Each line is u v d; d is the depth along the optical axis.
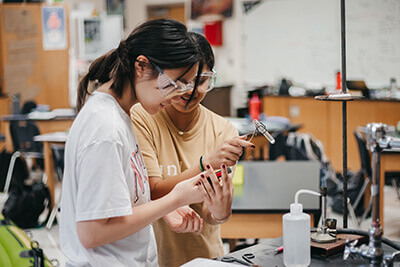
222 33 9.43
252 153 5.09
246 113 6.86
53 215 4.93
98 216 1.36
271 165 3.65
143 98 1.50
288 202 2.76
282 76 8.69
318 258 1.57
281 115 7.50
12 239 2.74
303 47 8.38
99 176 1.38
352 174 5.45
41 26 8.38
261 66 8.95
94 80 1.55
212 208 1.57
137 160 1.58
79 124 1.43
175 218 1.84
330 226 1.64
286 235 1.50
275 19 8.65
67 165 1.47
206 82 1.85
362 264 1.52
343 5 1.69
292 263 1.49
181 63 1.43
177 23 1.48
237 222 2.76
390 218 4.98
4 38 8.34
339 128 6.92
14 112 7.24
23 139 5.81
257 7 8.84
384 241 1.64
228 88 6.21
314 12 8.18
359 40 7.52
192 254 2.05
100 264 1.46
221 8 9.32
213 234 2.10
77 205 1.39
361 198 4.73
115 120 1.44
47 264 2.56
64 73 8.45
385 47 7.32
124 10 10.39
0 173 5.26
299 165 3.62
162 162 1.98
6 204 4.89
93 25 8.33
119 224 1.42
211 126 2.09
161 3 10.16
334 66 8.05
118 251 1.51
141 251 1.58
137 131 1.93
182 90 1.46
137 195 1.54
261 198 2.85
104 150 1.38
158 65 1.42
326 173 4.89
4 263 2.45
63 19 8.41
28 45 8.40
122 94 1.52
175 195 1.52
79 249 1.50
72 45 8.45
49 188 5.23
